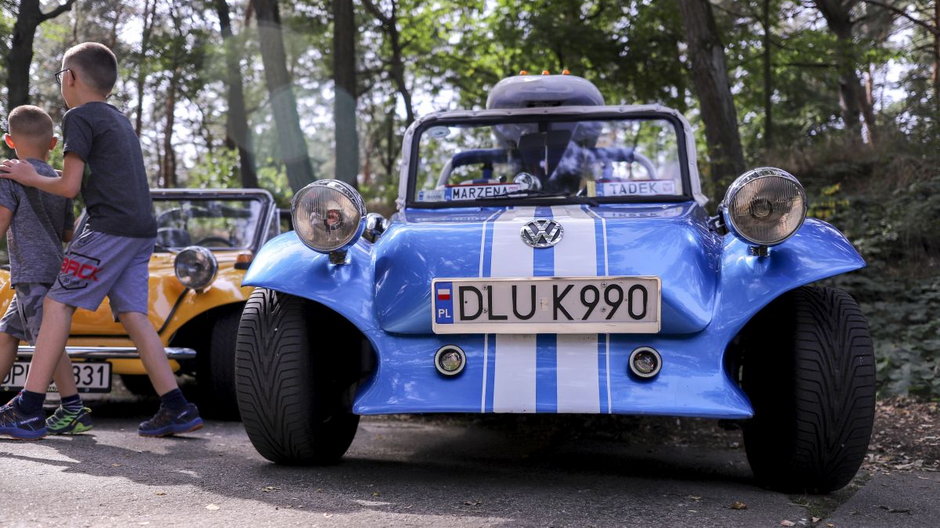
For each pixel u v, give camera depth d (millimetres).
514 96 4496
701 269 3121
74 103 3762
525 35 15727
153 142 22234
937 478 3627
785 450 3018
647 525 2531
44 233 3857
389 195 19125
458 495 2900
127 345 4961
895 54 19938
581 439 4586
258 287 3291
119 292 3814
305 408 3176
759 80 19844
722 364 2975
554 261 3100
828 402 2904
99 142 3701
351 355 3678
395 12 18547
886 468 3834
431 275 3121
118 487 2812
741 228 2982
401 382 3021
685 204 4191
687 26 10922
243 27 13680
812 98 22016
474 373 3006
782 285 2957
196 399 5867
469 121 4516
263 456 3344
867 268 8664
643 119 4438
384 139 25031
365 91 20703
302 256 3271
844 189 11078
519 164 4457
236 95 13375
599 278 3016
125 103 16969
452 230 3318
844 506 2947
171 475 3068
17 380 4797
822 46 18406
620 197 4258
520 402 2912
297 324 3207
